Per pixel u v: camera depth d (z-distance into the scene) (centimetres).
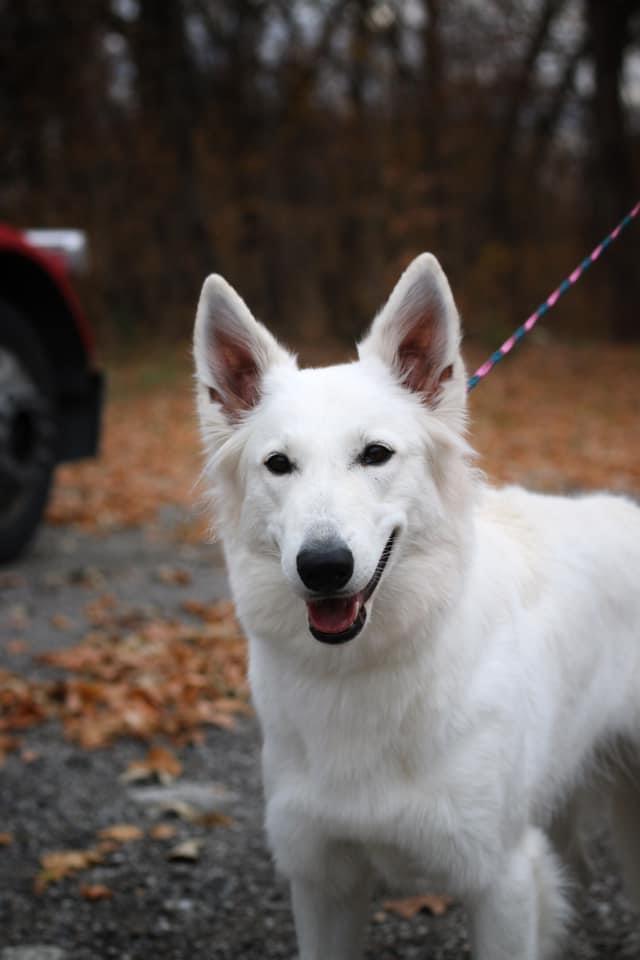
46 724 495
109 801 427
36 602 665
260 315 2745
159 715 498
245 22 2606
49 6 2306
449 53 2695
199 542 827
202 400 305
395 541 272
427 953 331
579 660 304
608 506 344
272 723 280
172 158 2447
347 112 2633
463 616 276
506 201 2948
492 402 1628
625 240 2552
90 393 775
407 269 296
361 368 296
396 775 267
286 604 272
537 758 288
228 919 351
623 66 2545
